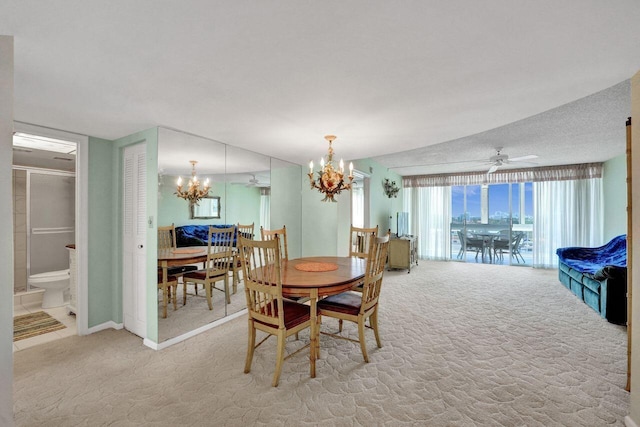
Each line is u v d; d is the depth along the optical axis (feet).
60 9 3.74
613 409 6.18
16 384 7.10
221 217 11.21
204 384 7.07
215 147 10.93
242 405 6.30
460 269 21.84
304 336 9.89
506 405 6.31
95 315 10.24
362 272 8.96
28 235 14.48
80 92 6.42
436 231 26.32
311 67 5.38
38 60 5.06
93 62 5.14
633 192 5.71
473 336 9.87
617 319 10.89
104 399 6.51
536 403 6.38
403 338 9.71
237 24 4.11
